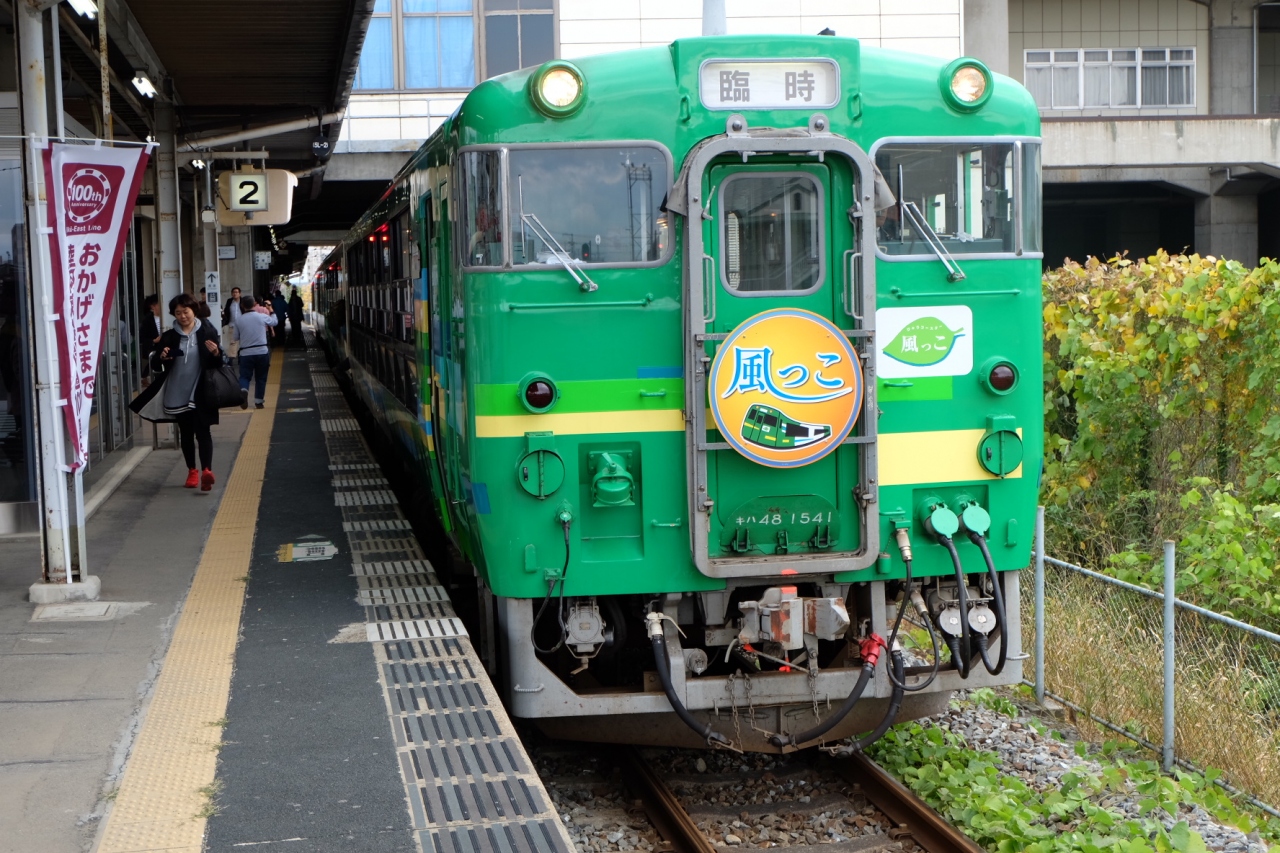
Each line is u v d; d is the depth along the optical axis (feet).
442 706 18.44
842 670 20.21
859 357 19.44
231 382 37.11
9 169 30.91
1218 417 32.96
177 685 19.58
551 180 19.31
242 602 24.57
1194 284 31.22
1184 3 99.50
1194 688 23.95
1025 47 99.71
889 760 22.53
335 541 30.17
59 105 24.67
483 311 19.31
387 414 39.11
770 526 19.74
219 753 16.72
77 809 15.06
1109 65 100.07
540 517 19.36
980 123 20.24
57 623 23.22
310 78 49.83
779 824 20.22
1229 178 92.73
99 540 30.58
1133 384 33.63
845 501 19.92
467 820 14.64
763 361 19.06
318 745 16.97
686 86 19.43
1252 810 21.50
